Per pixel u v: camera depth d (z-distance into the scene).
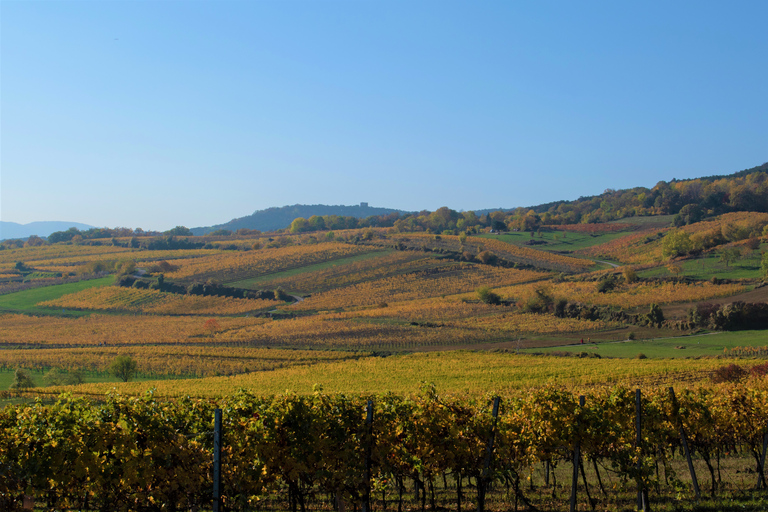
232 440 10.49
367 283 125.06
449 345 72.75
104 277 143.50
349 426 11.04
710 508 12.15
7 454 9.71
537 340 73.00
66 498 10.95
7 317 111.50
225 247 198.38
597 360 56.19
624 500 13.41
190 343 81.69
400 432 11.83
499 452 11.78
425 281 123.19
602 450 13.40
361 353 66.69
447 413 11.91
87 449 9.72
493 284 118.12
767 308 69.94
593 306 86.56
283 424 10.70
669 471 13.19
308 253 156.75
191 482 10.36
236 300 119.69
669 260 120.81
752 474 15.87
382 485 12.05
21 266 157.12
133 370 58.94
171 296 124.25
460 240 162.50
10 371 63.91
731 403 16.25
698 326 73.06
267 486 11.52
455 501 14.04
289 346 75.38
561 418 12.27
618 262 135.62
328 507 13.30
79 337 91.12
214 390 47.22
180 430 10.89
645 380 43.09
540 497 14.12
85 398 10.52
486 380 47.88
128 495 10.49
